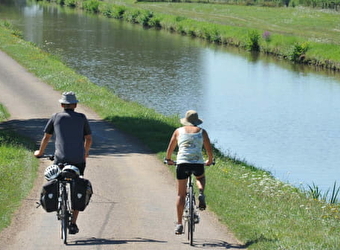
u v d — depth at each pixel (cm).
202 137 1591
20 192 2208
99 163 2873
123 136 3697
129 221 1873
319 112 6103
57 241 1631
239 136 5084
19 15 14300
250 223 1850
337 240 1670
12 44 8419
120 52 9406
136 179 2541
